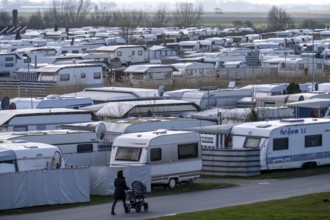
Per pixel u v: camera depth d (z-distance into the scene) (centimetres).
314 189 4047
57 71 8712
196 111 6147
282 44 14688
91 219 3328
